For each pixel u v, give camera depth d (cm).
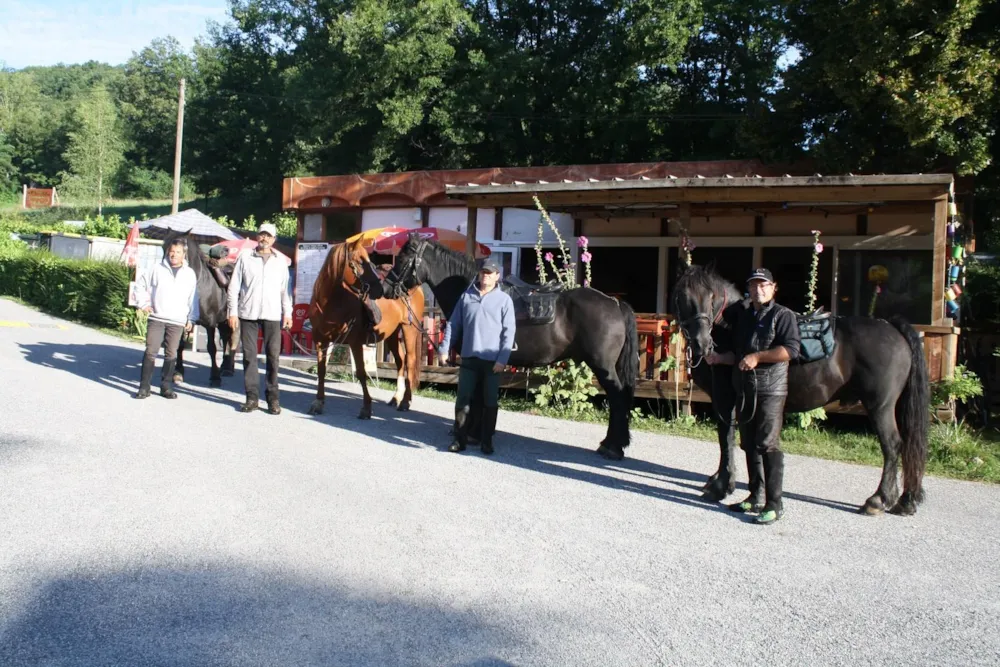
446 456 785
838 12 1334
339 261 954
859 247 1409
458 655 379
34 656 361
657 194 1121
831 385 651
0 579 438
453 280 893
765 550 550
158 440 766
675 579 488
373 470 709
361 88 3141
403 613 421
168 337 998
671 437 962
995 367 1286
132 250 1934
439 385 1320
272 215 4309
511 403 1135
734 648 400
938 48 1249
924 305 1372
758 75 2745
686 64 3094
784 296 1484
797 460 856
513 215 1639
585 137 3173
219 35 4769
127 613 407
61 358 1288
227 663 362
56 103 9738
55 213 6469
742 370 615
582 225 1603
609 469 772
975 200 1560
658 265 1563
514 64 2995
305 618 410
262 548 503
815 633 421
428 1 2925
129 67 7194
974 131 1280
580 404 1074
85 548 488
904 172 1388
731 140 2852
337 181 1789
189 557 482
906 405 646
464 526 567
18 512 544
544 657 381
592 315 809
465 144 3100
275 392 955
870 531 605
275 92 4319
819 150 1409
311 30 3666
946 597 478
